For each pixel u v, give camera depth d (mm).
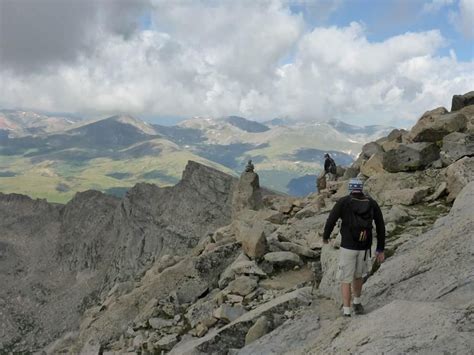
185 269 20141
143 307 19141
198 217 125438
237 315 13656
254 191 30547
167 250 123812
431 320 7250
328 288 12594
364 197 9641
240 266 16578
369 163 24797
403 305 8203
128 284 24109
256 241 17141
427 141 23984
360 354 7188
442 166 20781
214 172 132125
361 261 9594
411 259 11102
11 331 128375
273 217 24266
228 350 11875
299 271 16344
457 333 6695
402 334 7207
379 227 9562
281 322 11852
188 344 13148
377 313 8445
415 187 19922
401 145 22516
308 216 22656
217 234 23672
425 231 14156
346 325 8773
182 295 17734
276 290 14992
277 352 10242
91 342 18312
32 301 144750
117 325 18609
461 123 23172
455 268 9602
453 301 8469
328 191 27719
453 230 11125
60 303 140875
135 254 132375
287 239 18859
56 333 125625
